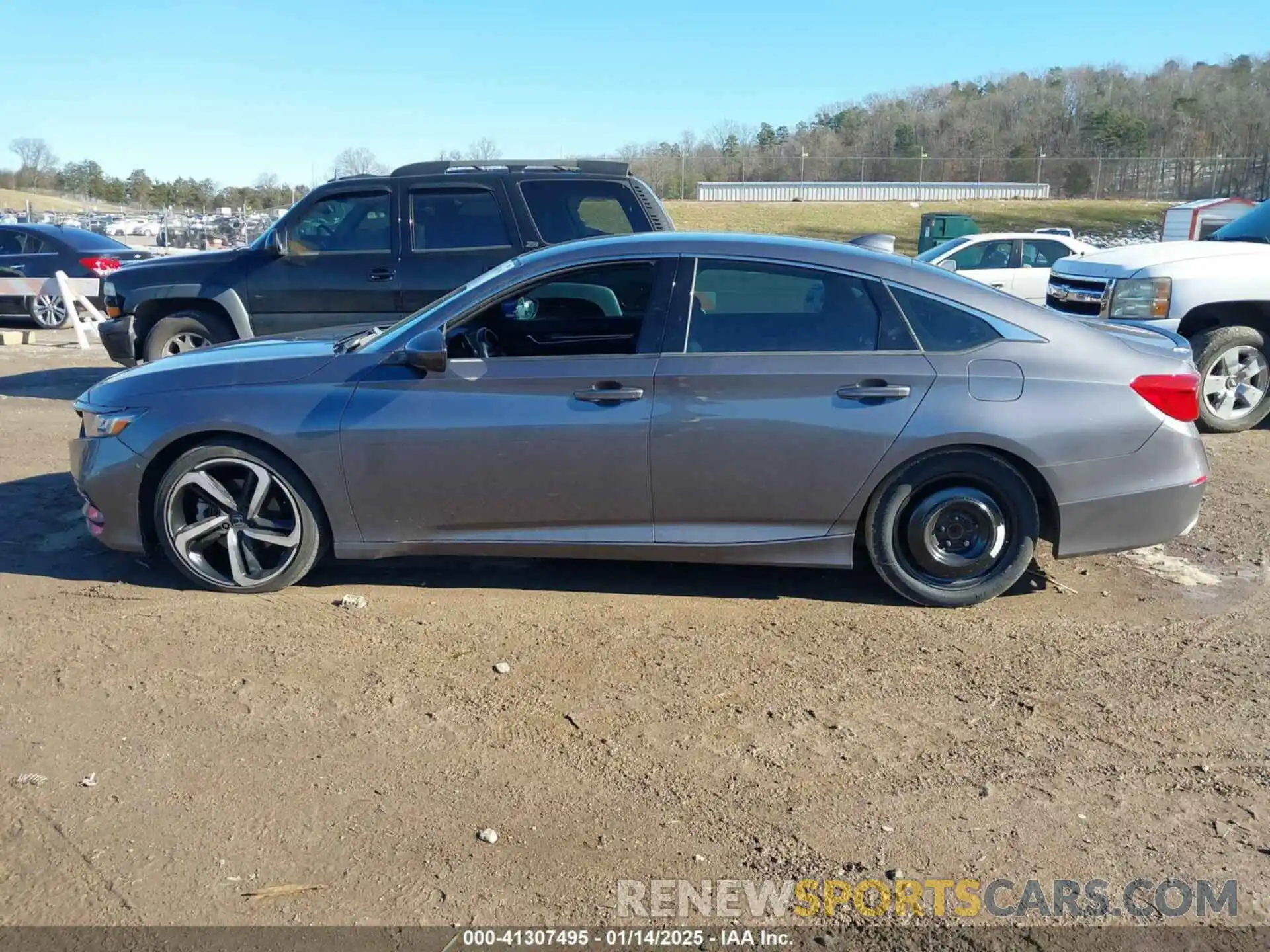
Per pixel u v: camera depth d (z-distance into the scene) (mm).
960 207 49656
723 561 4672
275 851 2982
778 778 3359
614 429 4488
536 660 4188
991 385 4461
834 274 4574
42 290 15469
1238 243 8914
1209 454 7762
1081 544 4613
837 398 4457
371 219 8391
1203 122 64812
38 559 5336
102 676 4023
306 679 4008
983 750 3539
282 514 4836
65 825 3094
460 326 4746
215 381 4742
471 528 4703
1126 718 3754
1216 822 3143
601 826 3104
